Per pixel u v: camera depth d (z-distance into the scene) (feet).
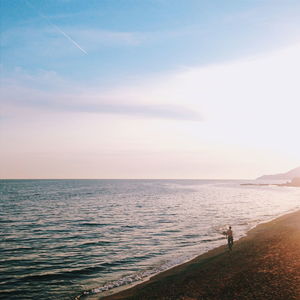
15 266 81.10
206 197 371.15
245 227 141.38
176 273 70.54
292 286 50.83
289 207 251.60
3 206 248.32
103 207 244.42
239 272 63.46
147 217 183.73
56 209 228.63
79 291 62.28
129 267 79.30
